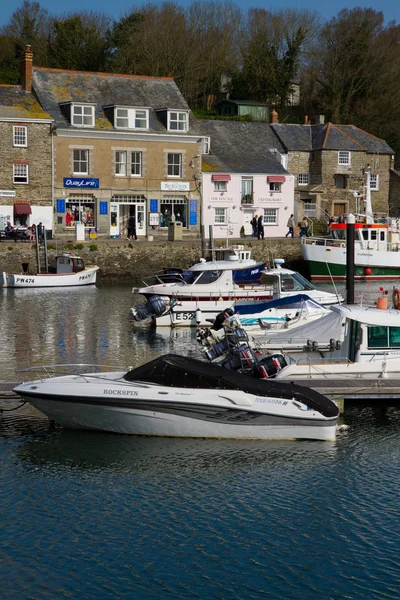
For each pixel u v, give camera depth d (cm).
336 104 8325
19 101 5303
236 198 5953
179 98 5916
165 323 3372
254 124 6638
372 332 2136
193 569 1329
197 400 1820
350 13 8581
